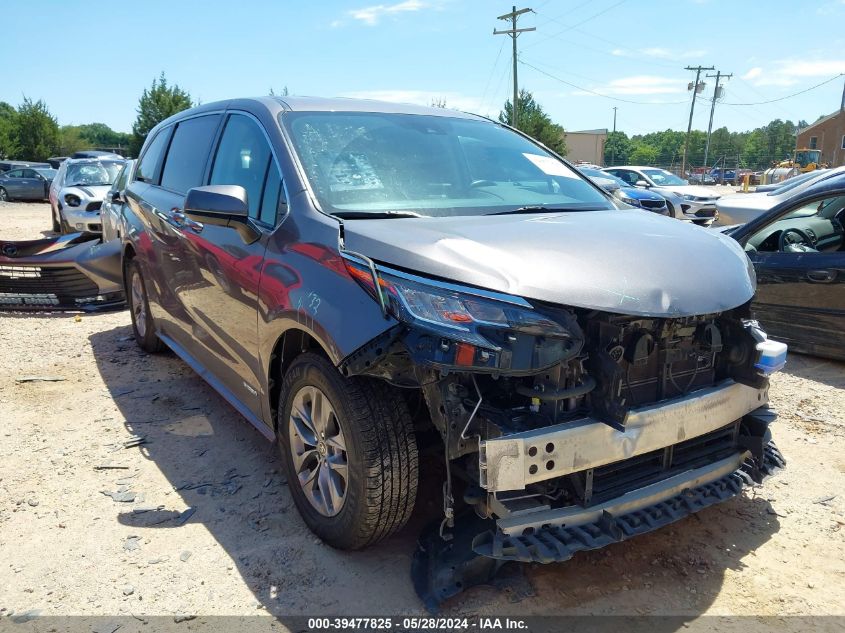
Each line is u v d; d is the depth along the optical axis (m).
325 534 2.92
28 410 4.55
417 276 2.44
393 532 2.81
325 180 3.14
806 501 3.44
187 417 4.44
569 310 2.43
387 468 2.62
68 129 68.50
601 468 2.59
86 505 3.33
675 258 2.71
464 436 2.38
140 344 5.78
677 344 2.75
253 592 2.69
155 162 5.21
